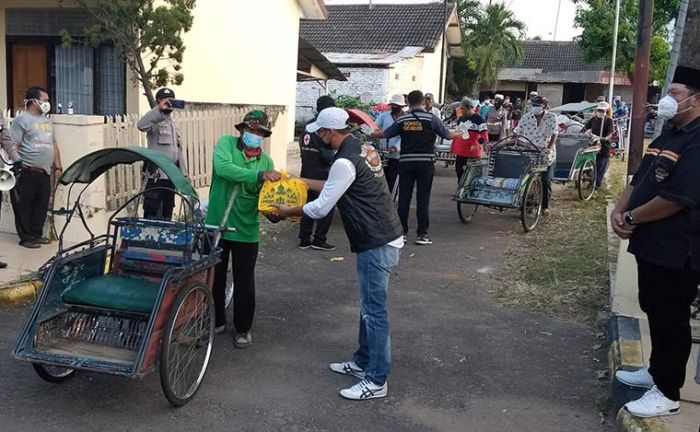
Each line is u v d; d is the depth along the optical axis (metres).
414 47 28.69
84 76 12.44
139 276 4.94
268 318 6.23
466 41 37.97
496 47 38.28
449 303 6.87
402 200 9.21
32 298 6.42
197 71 13.64
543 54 42.94
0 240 8.05
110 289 4.47
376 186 4.54
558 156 13.07
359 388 4.70
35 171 7.59
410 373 5.17
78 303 4.45
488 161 10.69
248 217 5.29
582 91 40.75
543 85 41.06
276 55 16.78
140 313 4.38
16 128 7.50
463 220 10.67
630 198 4.20
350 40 30.20
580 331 6.18
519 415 4.58
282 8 16.81
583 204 12.73
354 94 26.27
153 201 7.75
